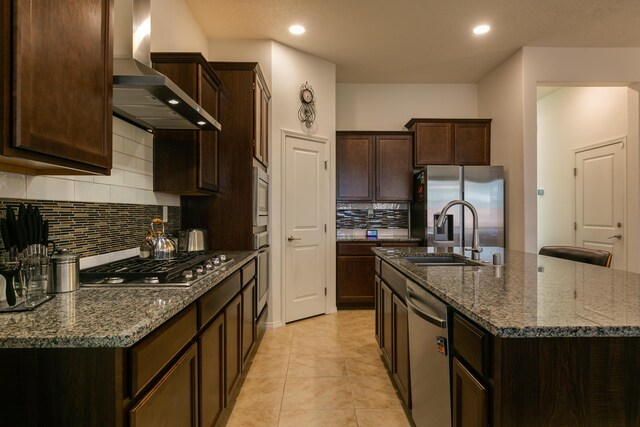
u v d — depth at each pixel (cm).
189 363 129
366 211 466
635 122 380
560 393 92
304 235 376
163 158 233
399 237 460
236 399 216
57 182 147
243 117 288
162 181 233
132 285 137
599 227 436
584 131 462
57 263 125
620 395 93
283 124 359
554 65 376
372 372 251
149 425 97
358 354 283
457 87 485
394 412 202
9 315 100
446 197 397
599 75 377
